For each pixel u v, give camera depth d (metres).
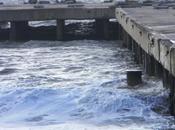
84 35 54.03
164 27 29.55
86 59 39.03
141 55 34.34
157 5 51.06
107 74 32.03
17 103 25.62
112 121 22.02
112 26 53.78
